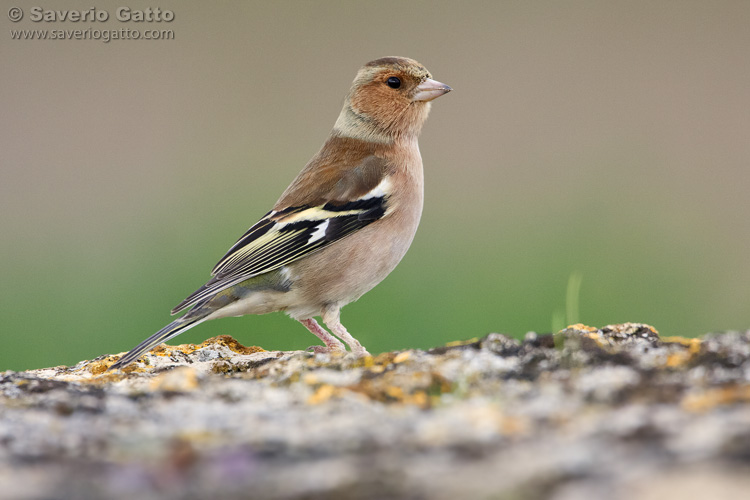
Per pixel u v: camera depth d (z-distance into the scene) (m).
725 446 3.82
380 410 5.41
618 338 6.89
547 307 15.09
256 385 6.20
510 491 3.64
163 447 4.69
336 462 4.25
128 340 14.38
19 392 6.11
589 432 4.32
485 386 5.79
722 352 5.86
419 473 3.98
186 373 6.37
